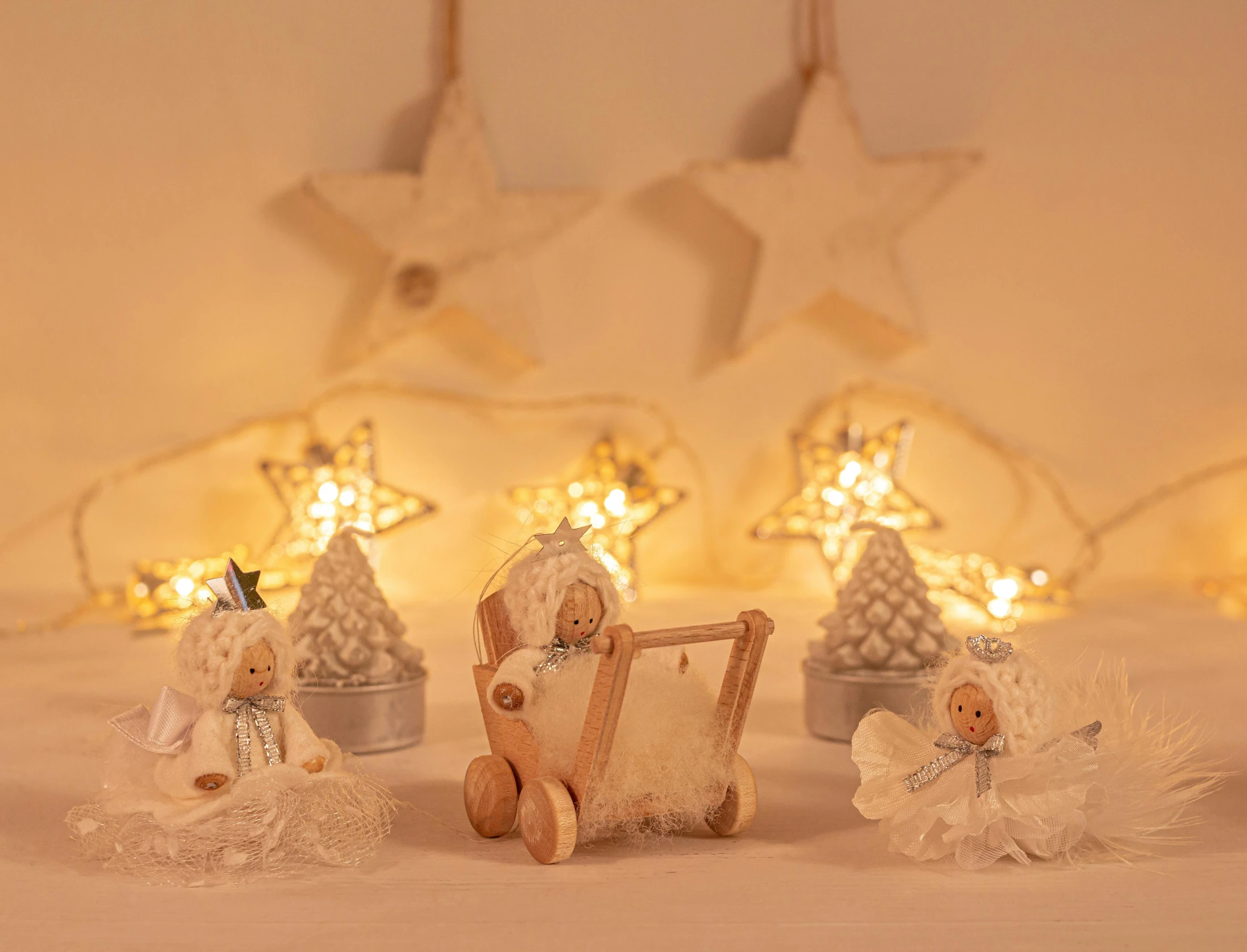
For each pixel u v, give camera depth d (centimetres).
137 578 502
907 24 606
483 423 604
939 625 323
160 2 572
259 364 589
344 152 588
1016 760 220
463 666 414
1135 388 616
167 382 584
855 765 299
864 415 615
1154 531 614
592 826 225
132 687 382
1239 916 192
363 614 312
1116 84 605
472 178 582
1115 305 614
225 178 582
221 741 230
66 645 456
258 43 579
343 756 256
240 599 239
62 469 579
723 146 608
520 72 598
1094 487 616
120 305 580
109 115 574
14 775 286
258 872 217
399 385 597
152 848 219
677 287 609
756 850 231
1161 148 607
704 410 614
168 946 181
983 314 613
